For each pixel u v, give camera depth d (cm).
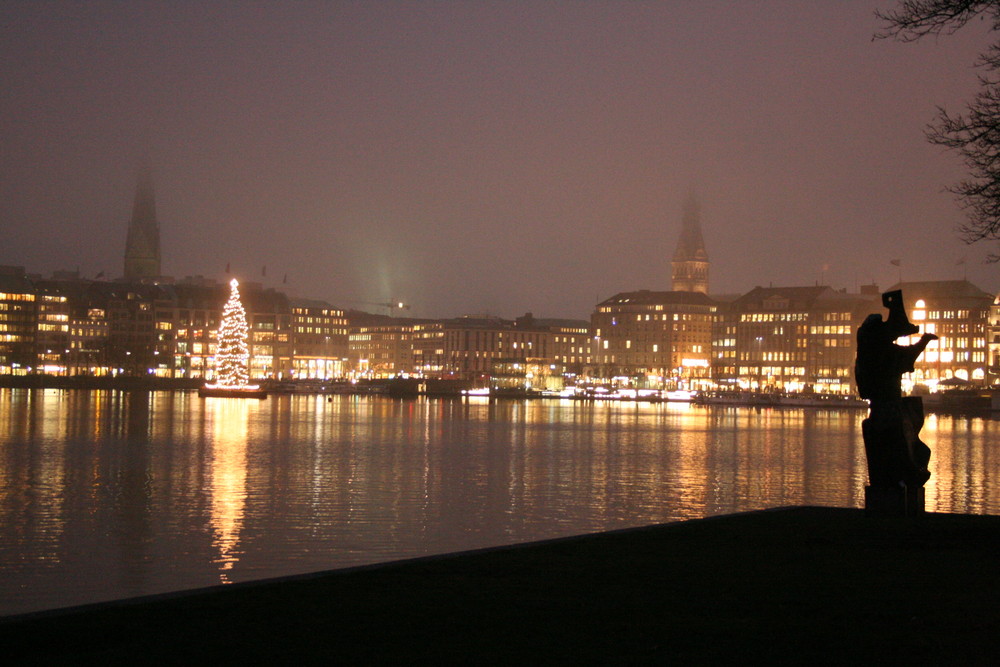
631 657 1900
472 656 1902
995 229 3350
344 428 14338
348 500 6312
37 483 7012
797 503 6381
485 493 6750
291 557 4453
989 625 2123
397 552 4581
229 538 4903
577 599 2350
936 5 3244
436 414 19975
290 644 1966
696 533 3375
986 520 3700
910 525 3559
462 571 2672
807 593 2419
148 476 7538
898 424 3812
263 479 7450
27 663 1836
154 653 1903
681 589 2462
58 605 3575
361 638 2012
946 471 8719
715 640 2011
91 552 4531
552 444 11794
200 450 9944
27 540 4806
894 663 1864
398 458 9475
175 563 4312
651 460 9638
